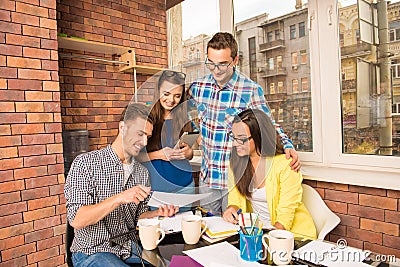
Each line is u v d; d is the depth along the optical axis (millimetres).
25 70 2043
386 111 1718
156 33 3232
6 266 1953
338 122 1891
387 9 1679
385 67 1707
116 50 2764
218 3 2660
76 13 2691
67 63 2635
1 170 1936
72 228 1307
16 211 1995
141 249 1132
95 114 2793
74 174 1235
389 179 1714
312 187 1988
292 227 1517
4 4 1964
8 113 1968
